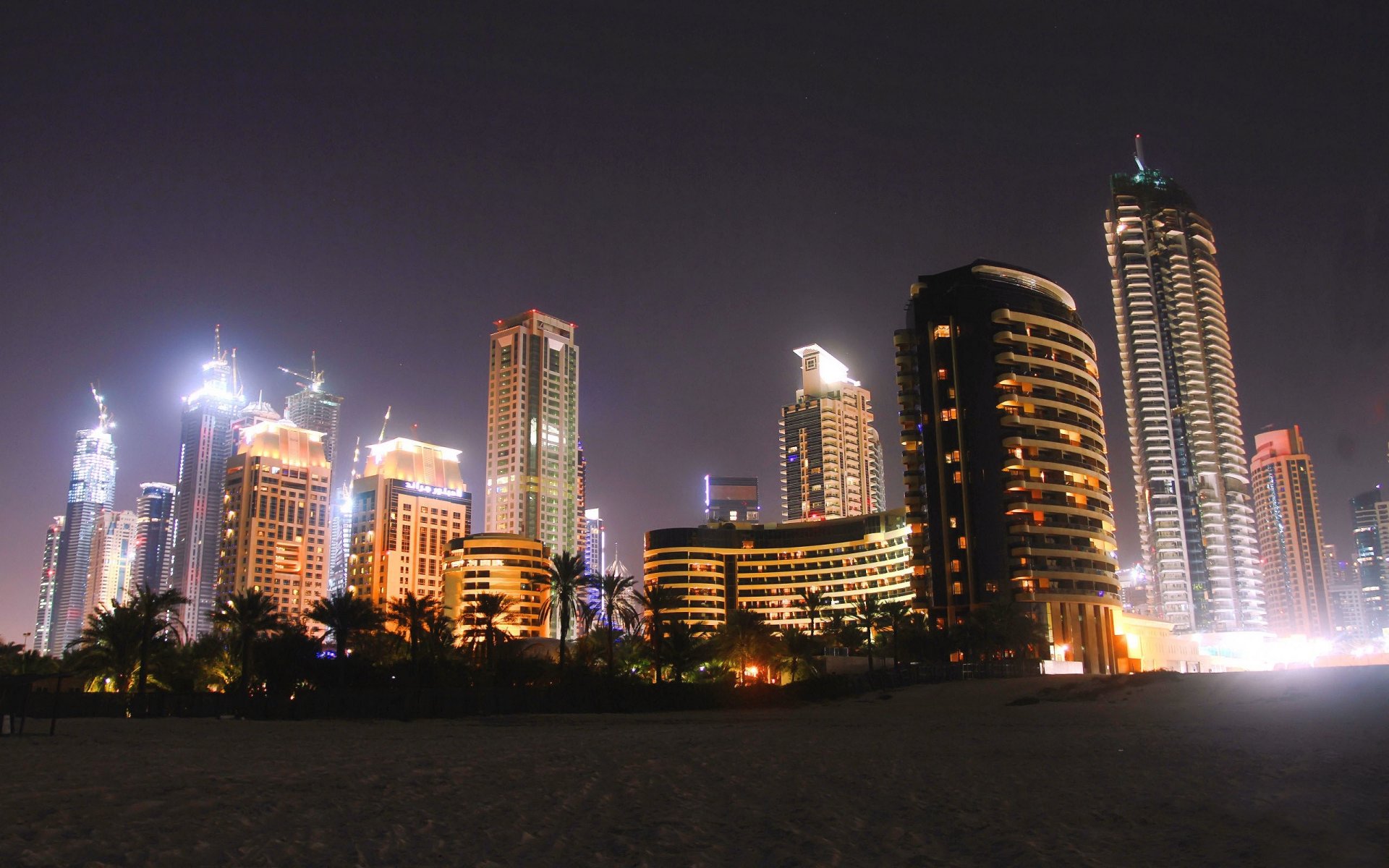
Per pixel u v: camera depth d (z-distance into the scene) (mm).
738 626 114062
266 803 24469
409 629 99750
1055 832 20016
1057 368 181375
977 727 55594
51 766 34625
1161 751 36250
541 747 43594
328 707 81438
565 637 103812
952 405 180750
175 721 76438
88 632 100500
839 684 102375
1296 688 78312
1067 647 163375
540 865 17547
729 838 19938
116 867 17016
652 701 87125
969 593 170875
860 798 25359
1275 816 21031
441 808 23875
